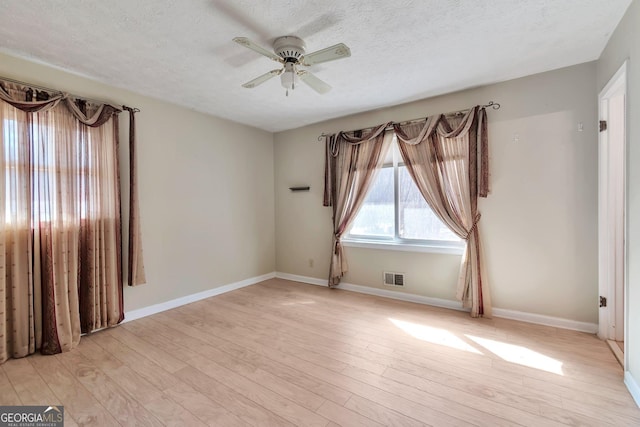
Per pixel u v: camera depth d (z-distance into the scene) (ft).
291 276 15.90
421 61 8.43
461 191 10.55
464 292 10.48
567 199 9.10
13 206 7.70
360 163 13.00
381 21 6.53
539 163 9.44
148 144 10.91
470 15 6.38
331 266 13.76
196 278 12.50
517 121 9.70
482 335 8.88
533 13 6.34
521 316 9.89
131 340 8.80
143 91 10.37
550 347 8.08
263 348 8.26
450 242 11.32
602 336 8.51
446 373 6.95
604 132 8.27
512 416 5.52
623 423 5.32
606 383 6.48
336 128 13.91
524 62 8.60
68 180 8.60
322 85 7.98
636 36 5.86
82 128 8.96
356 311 11.04
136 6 5.93
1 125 7.50
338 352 8.00
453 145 10.71
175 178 11.76
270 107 12.17
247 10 6.10
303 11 6.15
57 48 7.53
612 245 8.32
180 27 6.68
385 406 5.84
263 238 15.76
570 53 8.13
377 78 9.50
